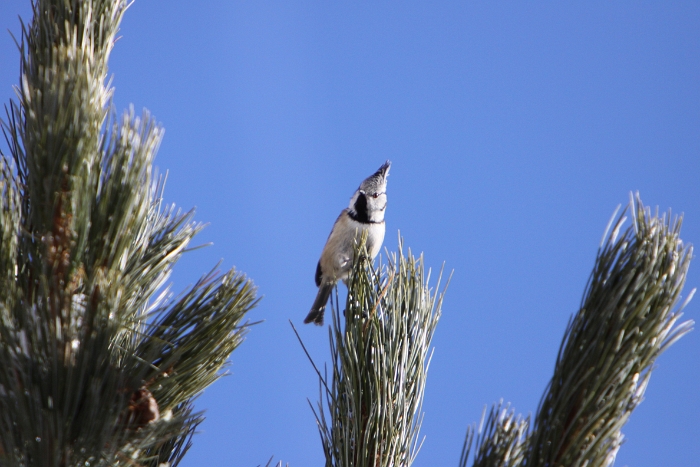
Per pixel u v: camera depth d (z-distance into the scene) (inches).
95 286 128.0
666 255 121.6
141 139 140.8
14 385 114.3
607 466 113.5
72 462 112.0
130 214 136.7
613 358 116.3
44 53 153.7
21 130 143.3
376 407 157.0
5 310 120.8
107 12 165.0
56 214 133.3
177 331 141.3
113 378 119.7
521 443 122.0
